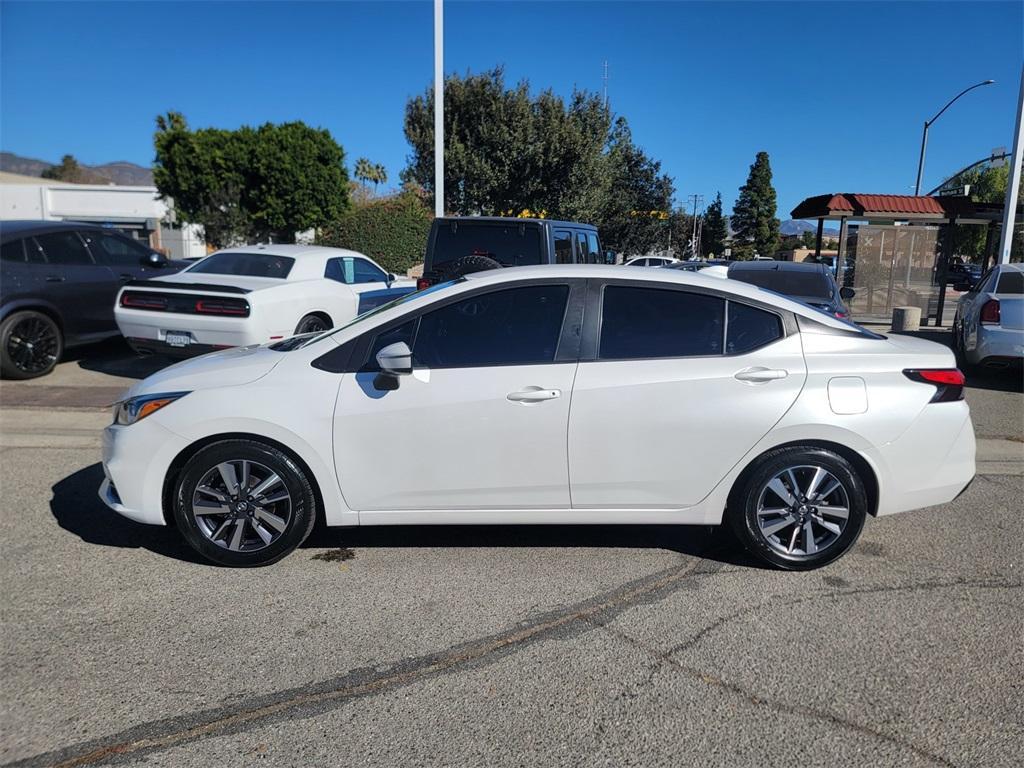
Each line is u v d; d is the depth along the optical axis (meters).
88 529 4.69
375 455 3.97
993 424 7.66
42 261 9.08
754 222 63.47
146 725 2.81
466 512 4.05
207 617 3.62
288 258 9.20
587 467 3.97
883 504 4.06
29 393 8.24
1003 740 2.75
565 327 4.03
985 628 3.54
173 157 27.84
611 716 2.88
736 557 4.36
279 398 3.95
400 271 22.97
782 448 4.00
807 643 3.41
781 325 4.07
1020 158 14.41
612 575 4.11
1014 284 9.60
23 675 3.12
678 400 3.93
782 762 2.63
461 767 2.61
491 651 3.34
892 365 4.02
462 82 24.16
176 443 3.98
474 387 3.94
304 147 28.06
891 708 2.93
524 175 24.31
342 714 2.88
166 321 8.00
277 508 4.11
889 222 19.94
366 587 3.95
